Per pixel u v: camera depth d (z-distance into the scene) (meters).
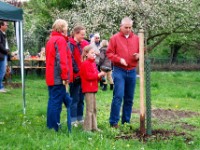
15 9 10.73
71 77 8.20
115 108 9.04
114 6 24.70
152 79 25.03
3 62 14.66
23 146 7.04
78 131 8.30
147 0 25.03
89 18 25.55
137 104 12.80
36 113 10.66
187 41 32.69
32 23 32.47
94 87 8.48
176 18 25.83
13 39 26.06
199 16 25.94
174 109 12.00
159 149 7.36
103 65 16.16
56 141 7.26
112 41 9.09
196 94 15.62
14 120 9.56
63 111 10.96
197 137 8.27
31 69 25.23
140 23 24.12
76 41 9.12
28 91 15.81
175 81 23.81
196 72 37.31
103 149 7.07
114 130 8.54
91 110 8.47
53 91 8.20
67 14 27.19
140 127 8.41
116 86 9.05
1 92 14.98
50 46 8.05
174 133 8.54
